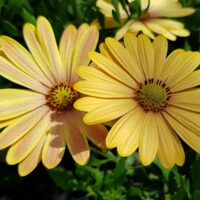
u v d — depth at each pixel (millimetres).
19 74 213
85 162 193
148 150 190
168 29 267
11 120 203
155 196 275
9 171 281
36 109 212
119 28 265
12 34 273
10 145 206
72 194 284
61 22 273
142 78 214
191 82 212
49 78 221
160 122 204
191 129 200
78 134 201
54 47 222
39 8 281
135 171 269
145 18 277
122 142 189
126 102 205
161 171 264
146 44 213
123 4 264
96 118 187
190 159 260
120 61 210
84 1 290
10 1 277
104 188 259
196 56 216
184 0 306
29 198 292
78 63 222
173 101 211
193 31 293
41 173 291
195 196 246
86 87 194
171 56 216
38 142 200
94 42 223
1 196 290
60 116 212
